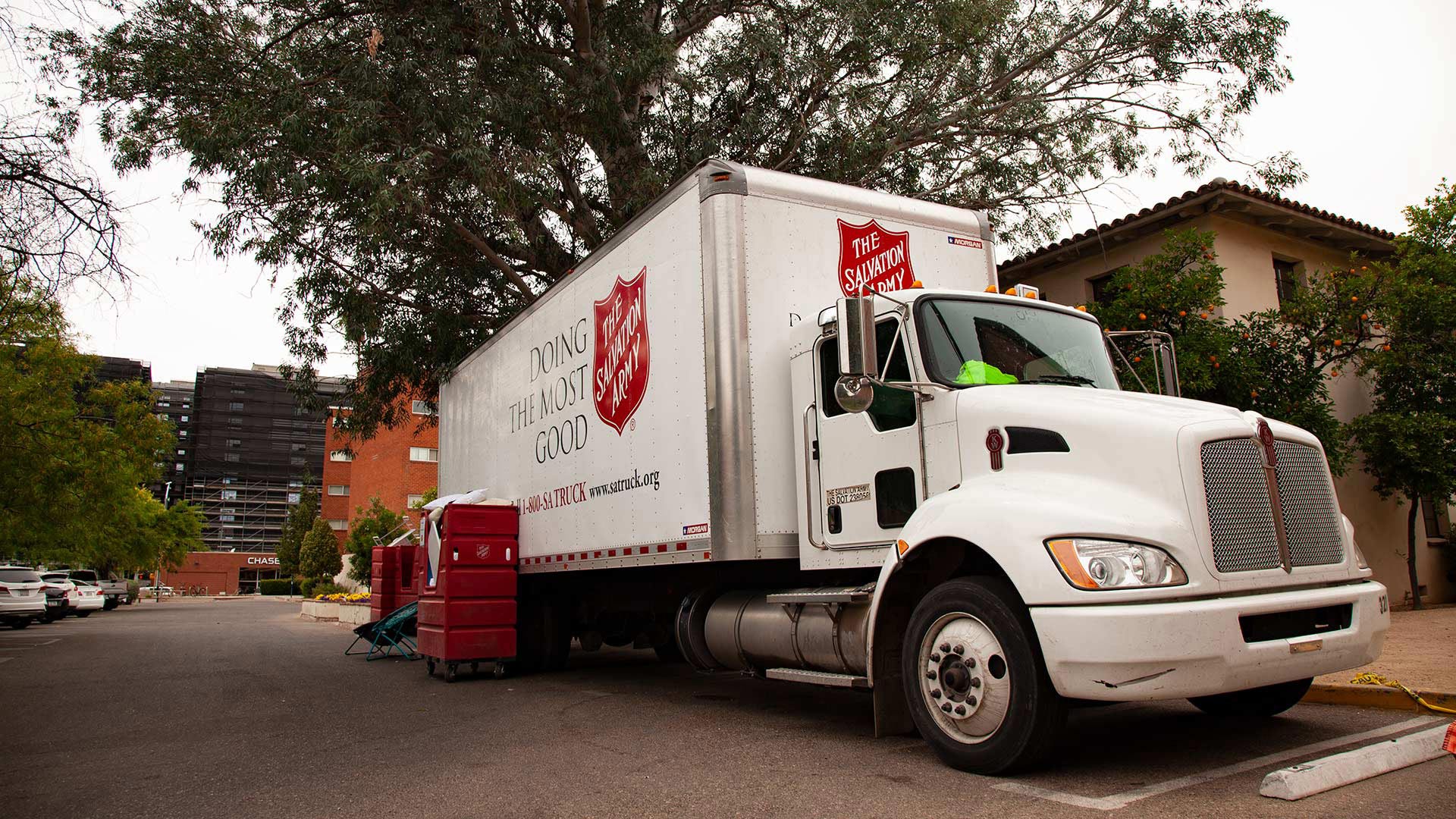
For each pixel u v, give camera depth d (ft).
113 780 18.13
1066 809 12.92
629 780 16.35
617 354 25.99
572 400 29.04
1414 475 41.63
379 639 44.21
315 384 57.88
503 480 35.47
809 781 15.53
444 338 53.36
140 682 35.68
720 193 21.43
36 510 89.61
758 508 20.47
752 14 55.52
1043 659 14.32
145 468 98.89
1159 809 12.70
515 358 34.78
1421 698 19.24
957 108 55.01
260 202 46.21
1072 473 15.26
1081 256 47.70
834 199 22.86
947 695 15.71
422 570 36.17
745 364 20.83
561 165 52.80
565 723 23.15
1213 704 19.40
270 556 370.32
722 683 31.04
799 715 23.09
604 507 26.32
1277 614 14.23
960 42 51.21
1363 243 48.26
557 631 34.73
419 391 60.44
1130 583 13.53
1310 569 15.01
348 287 50.88
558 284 30.71
